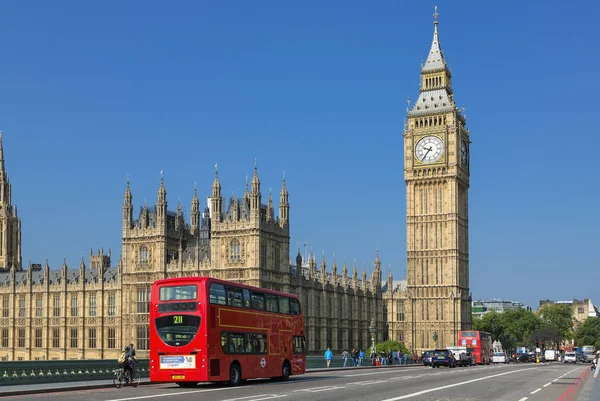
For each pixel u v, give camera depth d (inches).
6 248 7864.2
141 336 5821.9
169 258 5880.9
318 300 6540.4
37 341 6742.1
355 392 2049.7
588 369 4731.8
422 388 2260.1
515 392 2177.7
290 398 1820.9
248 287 2583.7
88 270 6776.6
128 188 5999.0
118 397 1883.6
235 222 5556.1
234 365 2440.9
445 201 7667.3
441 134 7711.6
